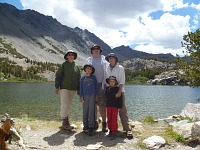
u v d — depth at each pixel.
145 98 22.05
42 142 3.27
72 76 3.82
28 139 3.37
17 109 11.55
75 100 15.90
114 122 3.50
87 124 3.69
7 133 2.84
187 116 5.20
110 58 3.58
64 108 3.87
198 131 3.23
